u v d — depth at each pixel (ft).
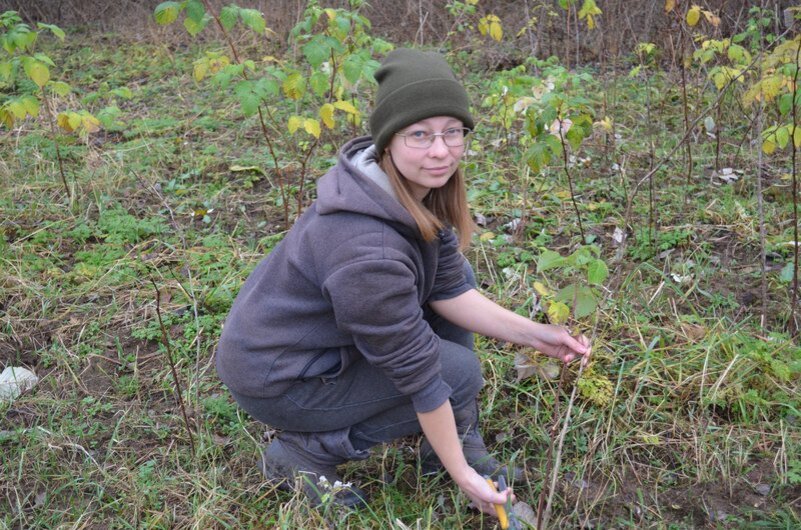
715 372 9.27
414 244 6.75
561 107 10.08
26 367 10.32
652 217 12.53
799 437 8.52
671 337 10.02
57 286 11.82
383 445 8.64
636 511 7.89
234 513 7.95
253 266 12.03
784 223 12.57
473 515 7.84
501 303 10.79
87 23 28.09
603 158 15.25
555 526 7.69
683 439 8.68
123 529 7.86
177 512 8.04
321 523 7.55
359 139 7.04
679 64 18.13
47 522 7.93
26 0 28.63
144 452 8.85
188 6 9.61
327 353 7.21
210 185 14.84
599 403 8.89
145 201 14.42
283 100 18.98
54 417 9.39
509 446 8.80
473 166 13.20
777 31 14.26
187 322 10.89
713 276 11.46
